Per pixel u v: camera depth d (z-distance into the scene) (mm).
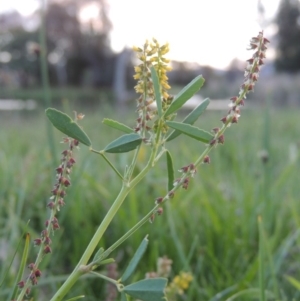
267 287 390
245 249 479
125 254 483
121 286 184
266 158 589
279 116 2191
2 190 584
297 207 569
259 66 192
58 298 192
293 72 7410
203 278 406
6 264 393
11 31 5855
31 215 551
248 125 1611
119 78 5520
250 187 616
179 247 420
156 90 192
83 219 507
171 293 333
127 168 203
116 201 198
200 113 204
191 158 765
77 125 194
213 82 5730
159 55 196
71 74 7309
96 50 7230
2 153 867
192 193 579
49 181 628
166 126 200
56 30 7051
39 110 2551
